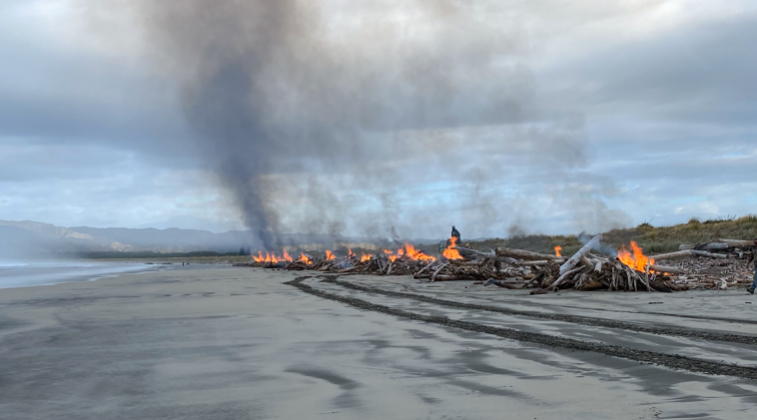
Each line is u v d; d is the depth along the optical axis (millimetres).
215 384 6020
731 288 17125
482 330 9461
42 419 4867
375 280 27547
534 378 5938
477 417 4582
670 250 31188
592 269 18875
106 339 9328
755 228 32250
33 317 12875
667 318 10562
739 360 6637
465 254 28406
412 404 5027
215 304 15461
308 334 9430
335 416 4723
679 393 5191
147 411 5039
